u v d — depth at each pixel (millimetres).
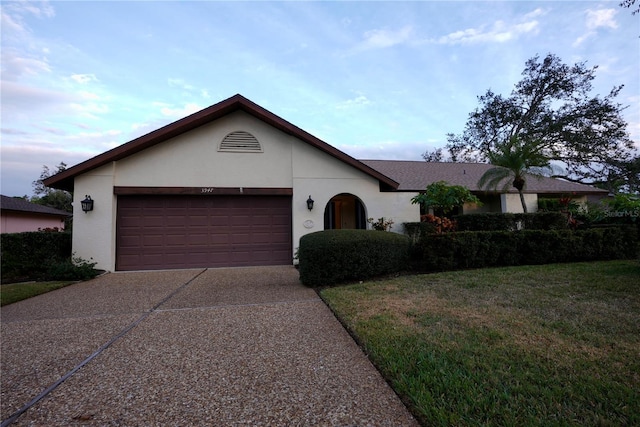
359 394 2361
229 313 4543
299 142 9922
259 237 9688
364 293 5379
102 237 8641
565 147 23438
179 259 9180
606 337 3244
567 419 1963
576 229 9719
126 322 4211
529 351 2932
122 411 2199
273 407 2213
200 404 2264
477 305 4477
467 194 10602
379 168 16188
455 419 1980
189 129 9344
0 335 3752
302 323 4047
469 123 28328
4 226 16953
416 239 8422
